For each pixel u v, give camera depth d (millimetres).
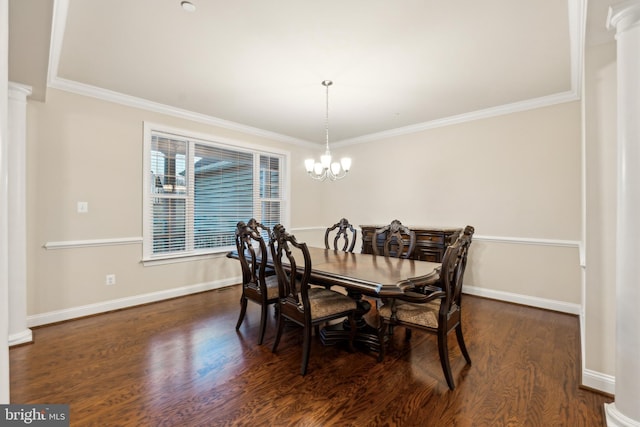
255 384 1930
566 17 1947
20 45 1941
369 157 5055
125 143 3354
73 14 1914
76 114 3016
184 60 2531
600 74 1807
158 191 3686
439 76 2822
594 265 1848
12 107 2443
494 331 2762
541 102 3346
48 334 2654
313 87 3078
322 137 5188
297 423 1578
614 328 1783
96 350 2367
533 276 3443
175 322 2969
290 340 2600
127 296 3387
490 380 1968
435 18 1967
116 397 1785
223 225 4355
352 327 2365
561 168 3264
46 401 1747
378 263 2584
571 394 1816
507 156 3615
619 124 1476
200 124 4027
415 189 4473
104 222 3209
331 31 2113
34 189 2783
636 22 1402
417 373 2062
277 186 5141
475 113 3818
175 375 2025
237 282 4457
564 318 3084
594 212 1847
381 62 2557
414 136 4473
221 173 4328
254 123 4371
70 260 2994
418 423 1578
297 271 2408
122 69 2691
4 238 760
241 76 2830
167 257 3701
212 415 1638
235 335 2682
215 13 1917
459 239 2047
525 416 1630
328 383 1942
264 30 2102
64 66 2633
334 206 5598
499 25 2041
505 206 3639
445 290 1904
